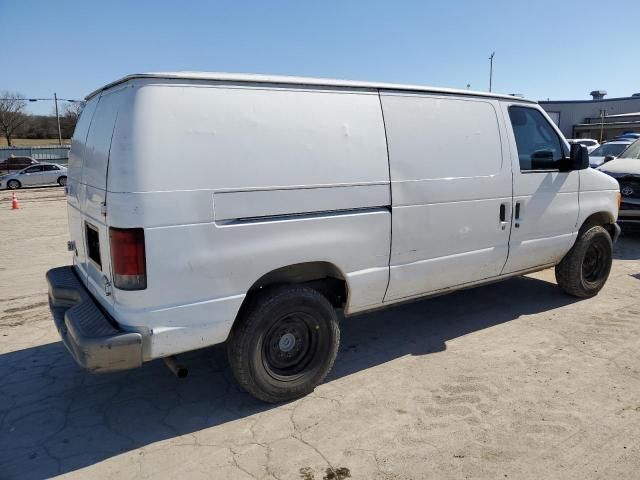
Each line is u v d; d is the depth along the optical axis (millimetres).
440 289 4426
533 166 4922
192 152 2994
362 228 3721
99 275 3379
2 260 8422
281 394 3551
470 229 4410
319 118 3492
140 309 2959
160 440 3215
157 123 2904
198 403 3668
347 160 3604
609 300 5711
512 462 2916
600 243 5680
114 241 2912
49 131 72312
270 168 3260
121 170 2861
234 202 3139
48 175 29641
